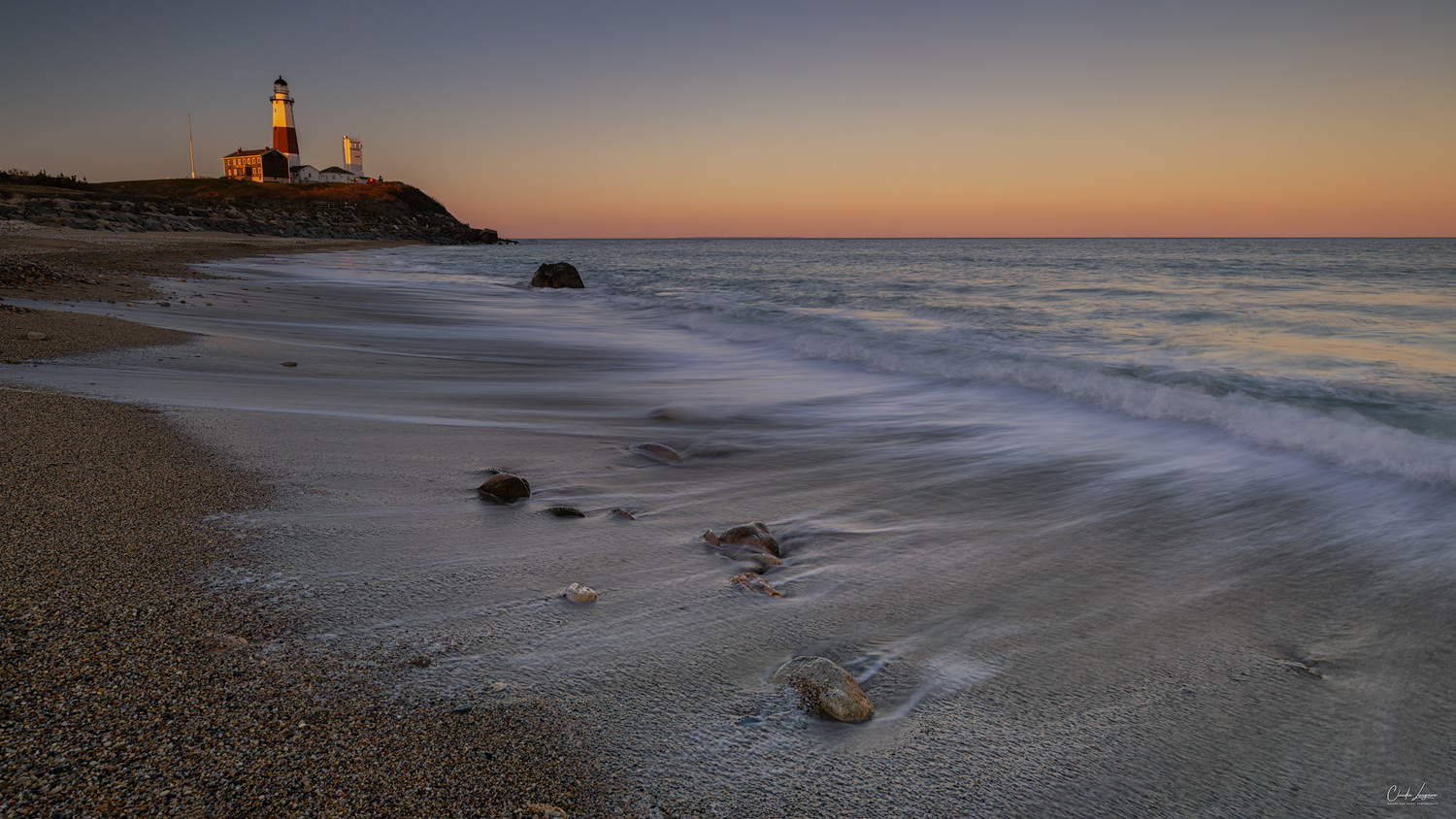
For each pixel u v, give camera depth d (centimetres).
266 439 532
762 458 601
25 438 463
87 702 217
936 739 240
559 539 395
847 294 2431
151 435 506
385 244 7700
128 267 2061
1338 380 910
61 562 307
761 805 203
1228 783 227
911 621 324
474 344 1248
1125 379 883
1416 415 735
